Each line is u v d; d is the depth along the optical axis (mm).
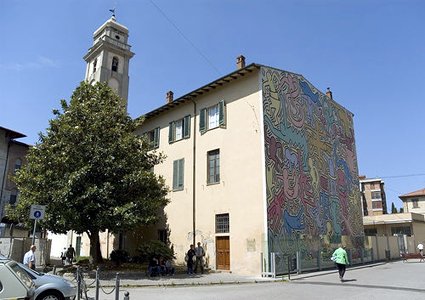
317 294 12766
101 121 20578
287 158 22688
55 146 19391
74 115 20484
